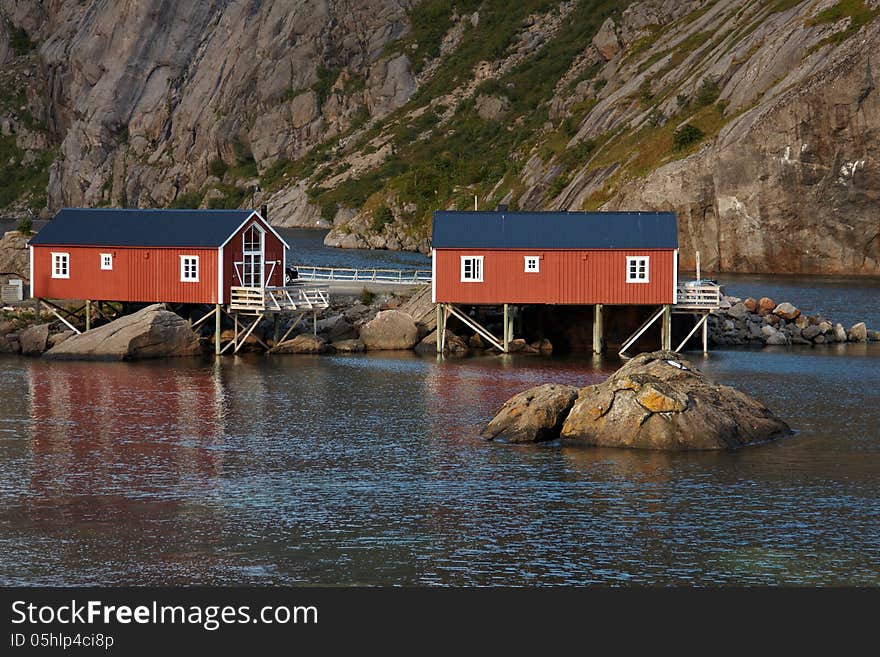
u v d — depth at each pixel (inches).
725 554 1626.5
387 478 1979.6
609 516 1774.1
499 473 2003.0
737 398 2279.8
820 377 2962.6
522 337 3533.5
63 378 2910.9
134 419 2437.3
